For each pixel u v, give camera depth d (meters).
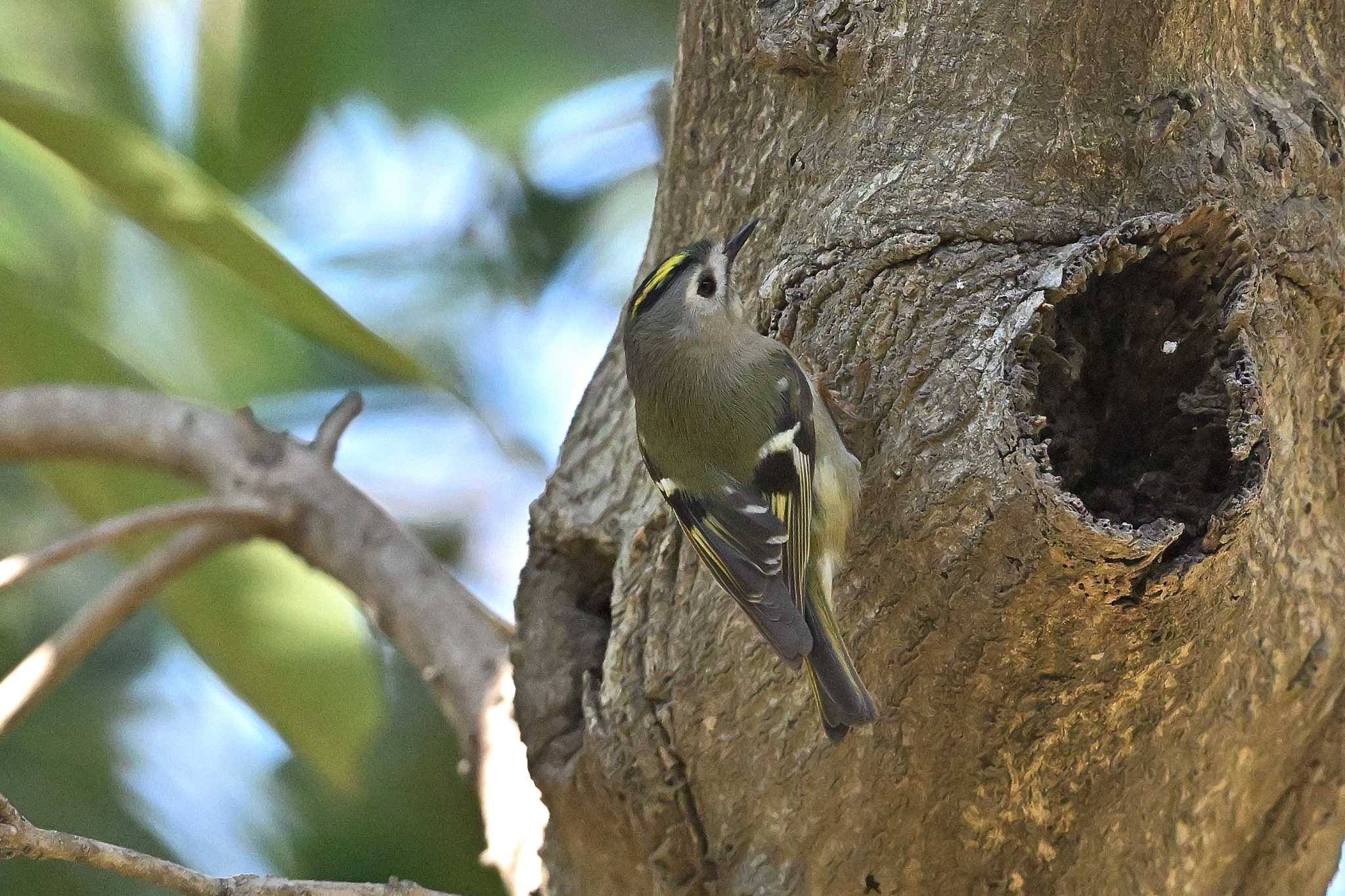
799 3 6.46
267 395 10.91
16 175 9.23
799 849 6.28
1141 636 5.38
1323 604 6.08
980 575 5.46
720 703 6.40
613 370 7.85
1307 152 6.10
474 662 8.13
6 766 10.23
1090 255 5.48
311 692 9.20
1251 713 6.05
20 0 10.14
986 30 6.08
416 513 12.80
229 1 9.86
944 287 5.84
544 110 10.53
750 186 6.91
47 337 9.12
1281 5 6.27
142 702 11.20
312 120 10.77
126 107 10.28
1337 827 6.59
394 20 10.20
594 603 7.40
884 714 5.94
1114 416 5.73
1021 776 5.84
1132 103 5.99
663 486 6.75
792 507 6.29
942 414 5.63
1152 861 6.12
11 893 9.77
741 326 6.73
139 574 8.23
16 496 11.90
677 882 6.55
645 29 10.55
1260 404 5.34
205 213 7.26
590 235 12.77
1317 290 6.02
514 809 7.54
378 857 10.70
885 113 6.23
